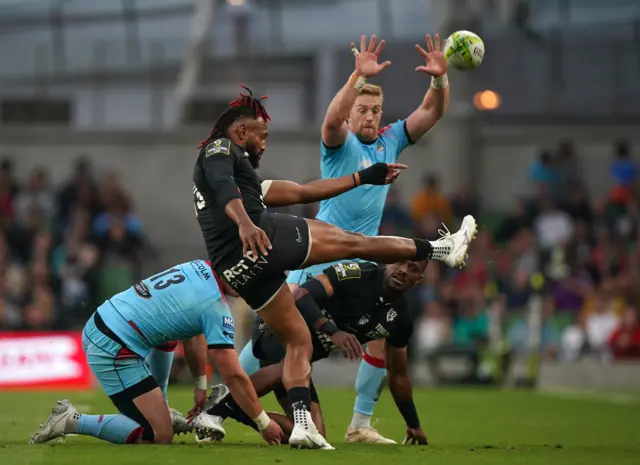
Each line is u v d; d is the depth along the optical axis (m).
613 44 83.25
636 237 74.12
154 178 82.19
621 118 82.12
